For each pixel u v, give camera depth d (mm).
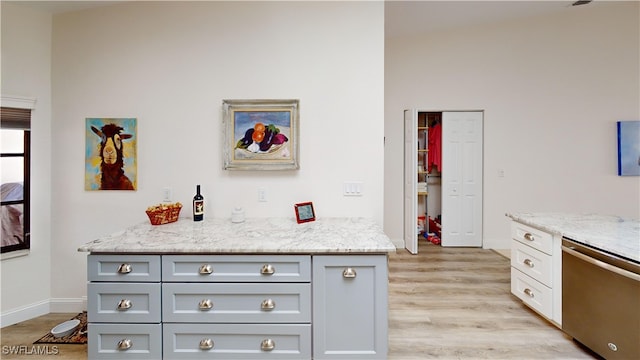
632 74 4352
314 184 2566
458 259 4125
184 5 2561
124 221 2617
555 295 2293
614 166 4422
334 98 2547
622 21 4332
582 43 4395
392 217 4711
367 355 1833
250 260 1827
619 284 1788
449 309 2703
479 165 4637
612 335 1831
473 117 4605
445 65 4559
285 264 1828
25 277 2549
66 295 2658
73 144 2619
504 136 4539
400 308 2723
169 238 1982
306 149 2561
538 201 4527
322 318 1829
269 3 2549
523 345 2168
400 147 4668
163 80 2576
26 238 2557
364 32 2533
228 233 2098
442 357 2037
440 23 4270
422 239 5152
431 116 5121
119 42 2578
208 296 1836
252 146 2531
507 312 2648
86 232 2631
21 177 2537
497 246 4594
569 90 4438
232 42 2561
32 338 2275
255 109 2521
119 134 2596
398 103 4629
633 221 2520
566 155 4473
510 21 4457
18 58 2480
